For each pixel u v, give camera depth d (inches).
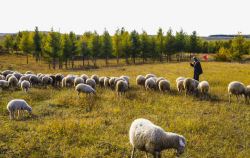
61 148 475.8
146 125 397.4
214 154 466.0
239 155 456.1
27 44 3314.5
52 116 688.4
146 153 418.3
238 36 3540.8
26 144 485.4
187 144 500.7
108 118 660.7
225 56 3582.7
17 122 632.4
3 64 2994.6
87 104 801.6
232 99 901.8
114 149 477.4
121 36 3649.1
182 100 864.3
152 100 857.5
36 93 990.4
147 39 3572.8
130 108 765.3
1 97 926.4
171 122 623.5
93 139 516.7
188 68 2235.5
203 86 924.0
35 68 2866.6
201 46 4239.7
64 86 1163.9
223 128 597.6
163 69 2213.3
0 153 450.3
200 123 612.1
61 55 2940.5
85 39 3535.9
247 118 689.6
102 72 2113.7
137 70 2201.0
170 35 3732.8
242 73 1749.5
